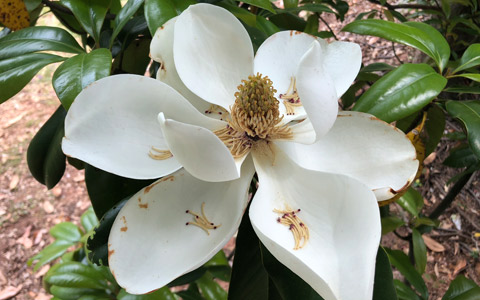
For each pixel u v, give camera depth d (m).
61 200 0.95
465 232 0.69
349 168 0.21
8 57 0.26
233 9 0.28
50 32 0.27
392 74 0.25
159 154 0.21
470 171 0.38
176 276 0.18
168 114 0.21
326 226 0.19
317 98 0.17
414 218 0.45
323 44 0.23
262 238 0.17
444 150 0.73
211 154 0.17
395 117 0.24
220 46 0.22
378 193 0.20
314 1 0.46
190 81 0.21
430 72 0.25
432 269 0.68
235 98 0.23
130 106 0.21
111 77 0.20
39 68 0.24
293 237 0.19
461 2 0.45
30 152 0.31
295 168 0.22
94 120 0.20
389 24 0.27
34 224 0.91
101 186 0.27
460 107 0.26
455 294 0.37
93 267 0.44
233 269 0.23
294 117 0.23
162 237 0.20
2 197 0.95
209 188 0.21
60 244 0.54
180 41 0.21
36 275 0.84
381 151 0.21
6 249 0.88
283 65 0.23
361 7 0.91
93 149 0.20
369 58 0.85
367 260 0.16
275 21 0.41
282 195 0.21
